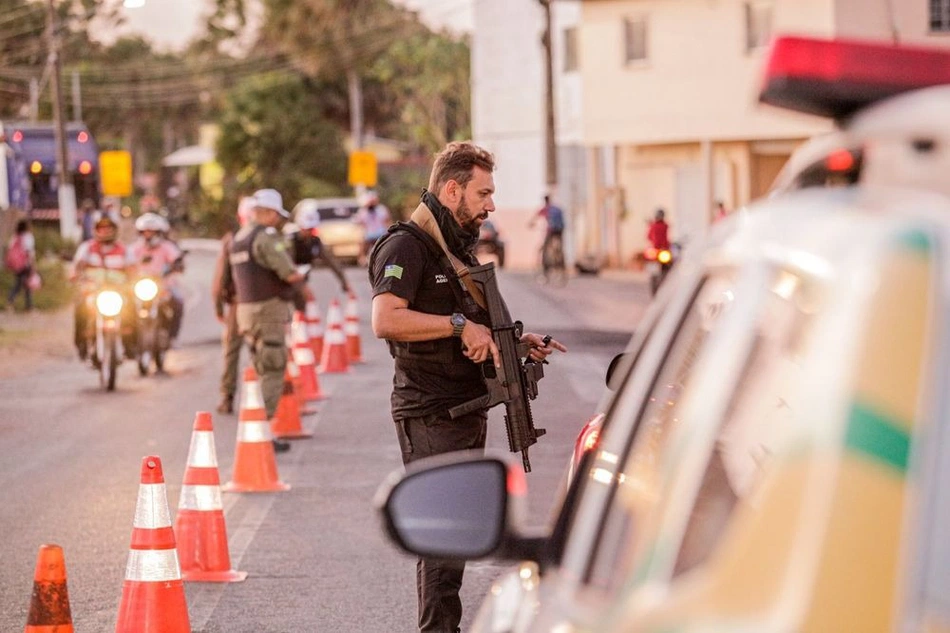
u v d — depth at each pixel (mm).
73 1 139625
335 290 68375
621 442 5523
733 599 3602
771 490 3725
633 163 85062
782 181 5125
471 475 5676
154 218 40375
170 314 39906
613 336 45062
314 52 162000
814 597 3402
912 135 3982
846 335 3631
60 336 51656
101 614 15219
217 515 16594
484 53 102188
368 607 15258
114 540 18828
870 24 66500
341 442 26484
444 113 146375
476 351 11477
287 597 15688
